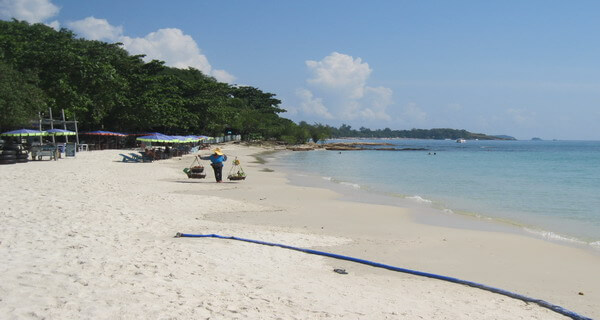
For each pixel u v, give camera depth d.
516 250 12.23
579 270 10.46
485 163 57.91
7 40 50.22
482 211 19.53
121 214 13.48
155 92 70.25
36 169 25.69
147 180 24.67
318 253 10.73
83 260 7.93
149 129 75.81
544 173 40.78
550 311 7.64
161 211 14.95
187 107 84.81
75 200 15.37
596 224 16.69
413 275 9.49
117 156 42.53
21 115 37.84
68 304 5.71
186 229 12.28
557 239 13.91
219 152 26.17
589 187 28.81
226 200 18.77
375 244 12.30
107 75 54.16
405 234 13.95
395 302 7.45
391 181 32.59
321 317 6.32
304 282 8.20
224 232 12.22
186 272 7.88
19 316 5.20
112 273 7.28
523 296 8.24
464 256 11.41
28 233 9.99
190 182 25.34
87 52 59.88
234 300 6.64
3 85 37.03
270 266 9.17
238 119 106.88
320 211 17.66
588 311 7.79
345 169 44.75
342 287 8.12
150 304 6.02
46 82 49.34
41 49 52.03
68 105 49.78
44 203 14.20
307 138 126.88
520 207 20.67
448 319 6.82
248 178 30.50
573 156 82.31
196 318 5.70
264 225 14.20
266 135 120.75
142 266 7.91
